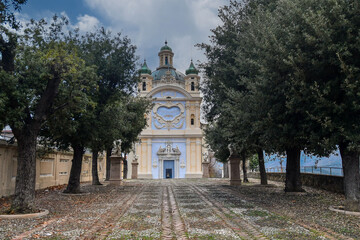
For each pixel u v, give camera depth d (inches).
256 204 517.0
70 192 713.6
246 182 1241.4
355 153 434.6
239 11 744.3
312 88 395.5
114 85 746.2
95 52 717.3
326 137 437.1
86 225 345.1
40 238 288.4
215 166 2363.4
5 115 422.0
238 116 548.1
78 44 722.2
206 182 1280.8
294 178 714.2
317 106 400.5
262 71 467.2
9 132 879.1
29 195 429.7
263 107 494.0
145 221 369.4
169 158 2096.5
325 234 300.5
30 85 498.6
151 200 585.6
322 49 394.6
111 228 331.9
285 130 466.0
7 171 665.0
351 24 385.1
